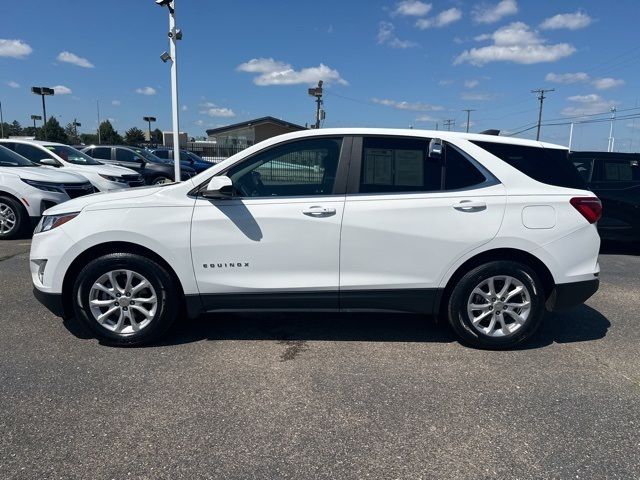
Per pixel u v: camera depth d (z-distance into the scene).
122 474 2.52
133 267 3.90
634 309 5.34
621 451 2.78
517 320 4.05
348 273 3.94
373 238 3.89
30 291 5.50
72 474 2.51
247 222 3.86
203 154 40.81
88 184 9.49
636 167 8.41
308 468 2.60
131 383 3.46
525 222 3.90
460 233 3.89
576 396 3.39
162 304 3.97
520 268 3.96
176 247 3.87
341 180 3.97
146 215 3.87
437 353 4.06
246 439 2.83
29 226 8.59
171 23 13.74
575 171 4.19
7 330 4.38
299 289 3.95
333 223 3.87
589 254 4.02
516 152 4.11
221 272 3.93
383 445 2.80
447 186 3.98
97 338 4.08
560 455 2.73
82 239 3.86
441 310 4.25
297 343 4.22
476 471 2.59
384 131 4.04
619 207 8.29
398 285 3.96
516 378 3.64
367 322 4.75
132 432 2.88
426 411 3.16
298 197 3.93
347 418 3.07
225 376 3.59
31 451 2.68
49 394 3.29
